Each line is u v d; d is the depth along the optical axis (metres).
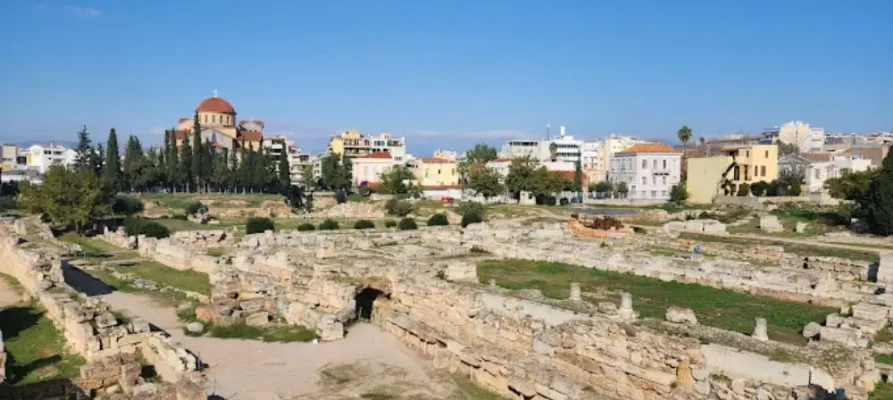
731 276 43.34
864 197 73.88
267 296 42.12
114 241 74.88
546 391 23.17
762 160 133.62
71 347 30.39
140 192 140.25
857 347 26.66
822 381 22.12
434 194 166.12
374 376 28.72
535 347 28.09
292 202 145.75
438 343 31.17
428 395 26.39
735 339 25.88
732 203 117.75
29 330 32.69
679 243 61.78
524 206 120.44
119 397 23.81
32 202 80.25
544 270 50.34
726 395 22.38
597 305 34.38
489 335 31.64
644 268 48.12
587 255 52.34
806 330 31.34
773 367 23.20
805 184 133.62
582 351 27.00
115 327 30.06
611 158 166.62
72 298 34.66
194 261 56.81
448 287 36.47
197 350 32.59
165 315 40.06
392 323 35.53
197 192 145.25
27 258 42.97
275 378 28.48
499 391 26.14
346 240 63.06
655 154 149.50
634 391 25.05
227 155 172.75
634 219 92.81
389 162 195.25
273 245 61.47
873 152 180.25
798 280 40.12
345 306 39.16
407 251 57.44
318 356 31.59
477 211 102.19
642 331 26.25
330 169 158.38
